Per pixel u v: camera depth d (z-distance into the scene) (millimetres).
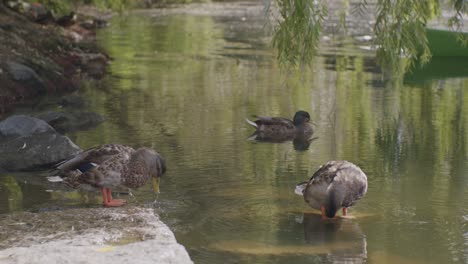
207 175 9125
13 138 10742
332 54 21031
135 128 11891
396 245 6750
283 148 10641
